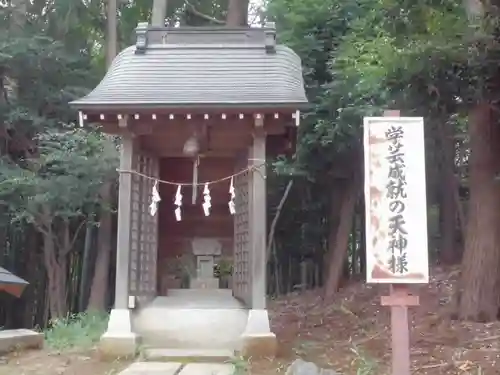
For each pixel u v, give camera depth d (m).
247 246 9.20
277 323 12.57
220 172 10.59
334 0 14.64
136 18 19.03
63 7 17.41
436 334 8.66
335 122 13.67
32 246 17.94
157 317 9.04
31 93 16.58
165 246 10.57
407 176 5.35
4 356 8.24
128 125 8.71
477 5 8.71
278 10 16.19
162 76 9.36
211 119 8.68
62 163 14.47
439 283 12.73
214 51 10.02
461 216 16.67
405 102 9.04
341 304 13.56
